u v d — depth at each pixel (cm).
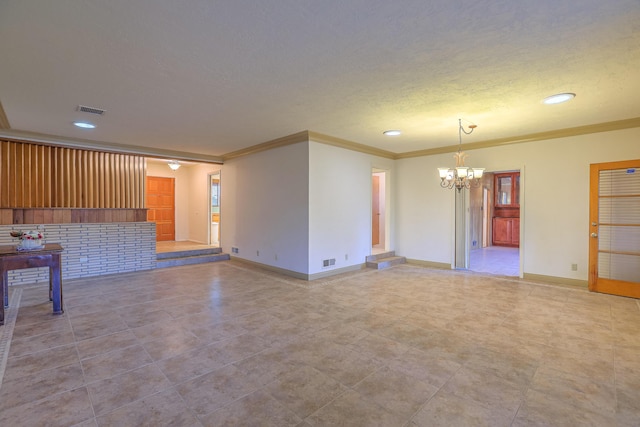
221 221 729
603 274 442
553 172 490
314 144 513
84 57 247
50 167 548
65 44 227
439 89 313
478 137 523
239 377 226
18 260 331
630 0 179
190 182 923
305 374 231
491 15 194
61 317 343
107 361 248
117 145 571
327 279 520
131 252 581
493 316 350
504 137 523
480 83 299
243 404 196
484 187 937
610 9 188
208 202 832
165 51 238
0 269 321
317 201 520
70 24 202
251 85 303
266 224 591
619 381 222
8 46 229
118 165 620
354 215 588
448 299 413
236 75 281
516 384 219
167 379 223
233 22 201
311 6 184
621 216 432
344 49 236
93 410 189
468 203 596
